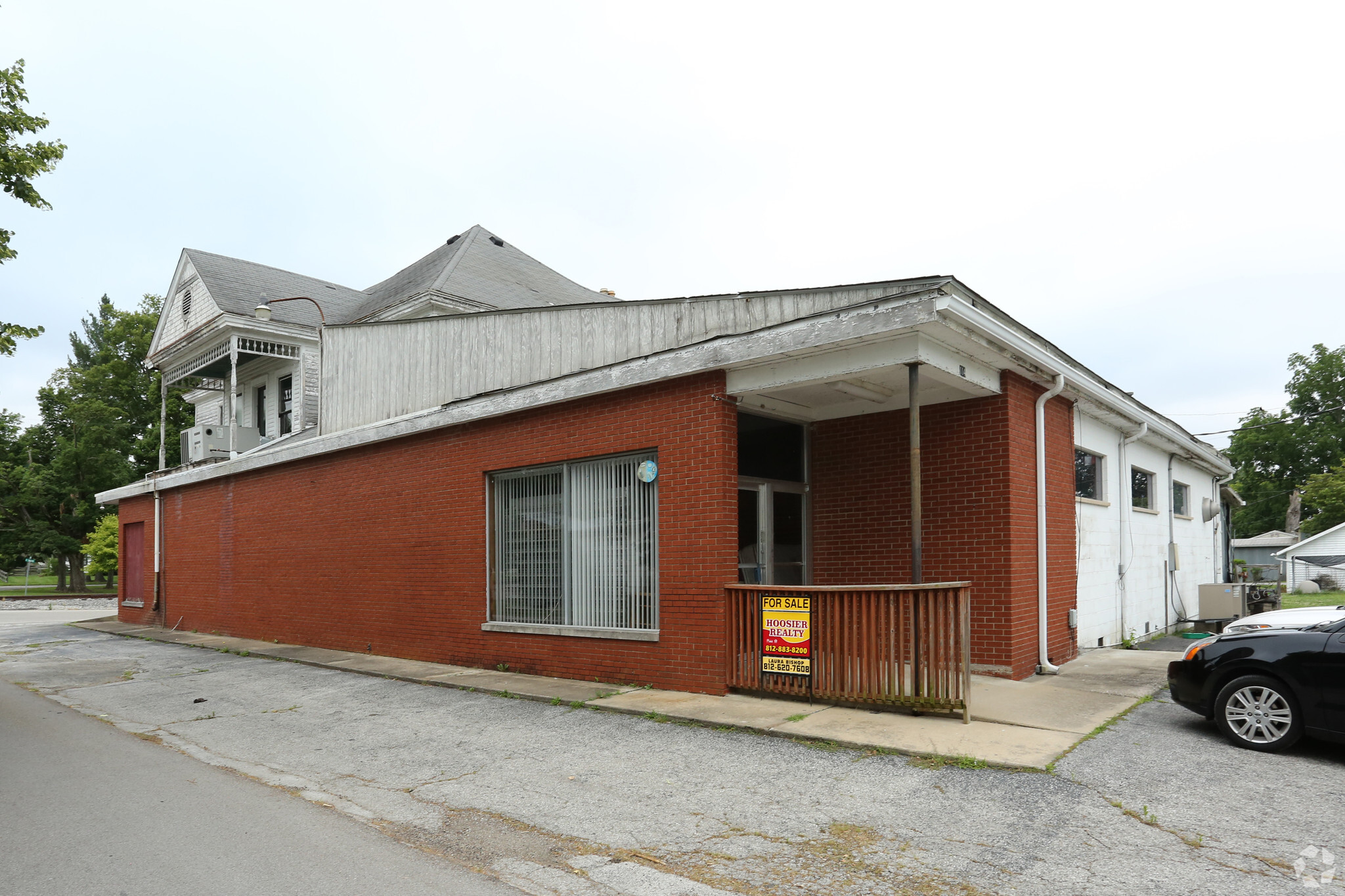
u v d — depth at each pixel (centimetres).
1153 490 1481
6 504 4734
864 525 1033
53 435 5356
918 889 402
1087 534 1138
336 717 873
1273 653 625
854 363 791
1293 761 597
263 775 650
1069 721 707
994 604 900
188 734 812
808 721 723
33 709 963
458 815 538
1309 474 5350
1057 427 1048
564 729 763
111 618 2364
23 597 3944
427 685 1042
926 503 964
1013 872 417
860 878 417
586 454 1009
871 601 762
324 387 1667
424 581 1244
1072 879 407
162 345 2556
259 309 1973
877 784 563
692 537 890
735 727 725
